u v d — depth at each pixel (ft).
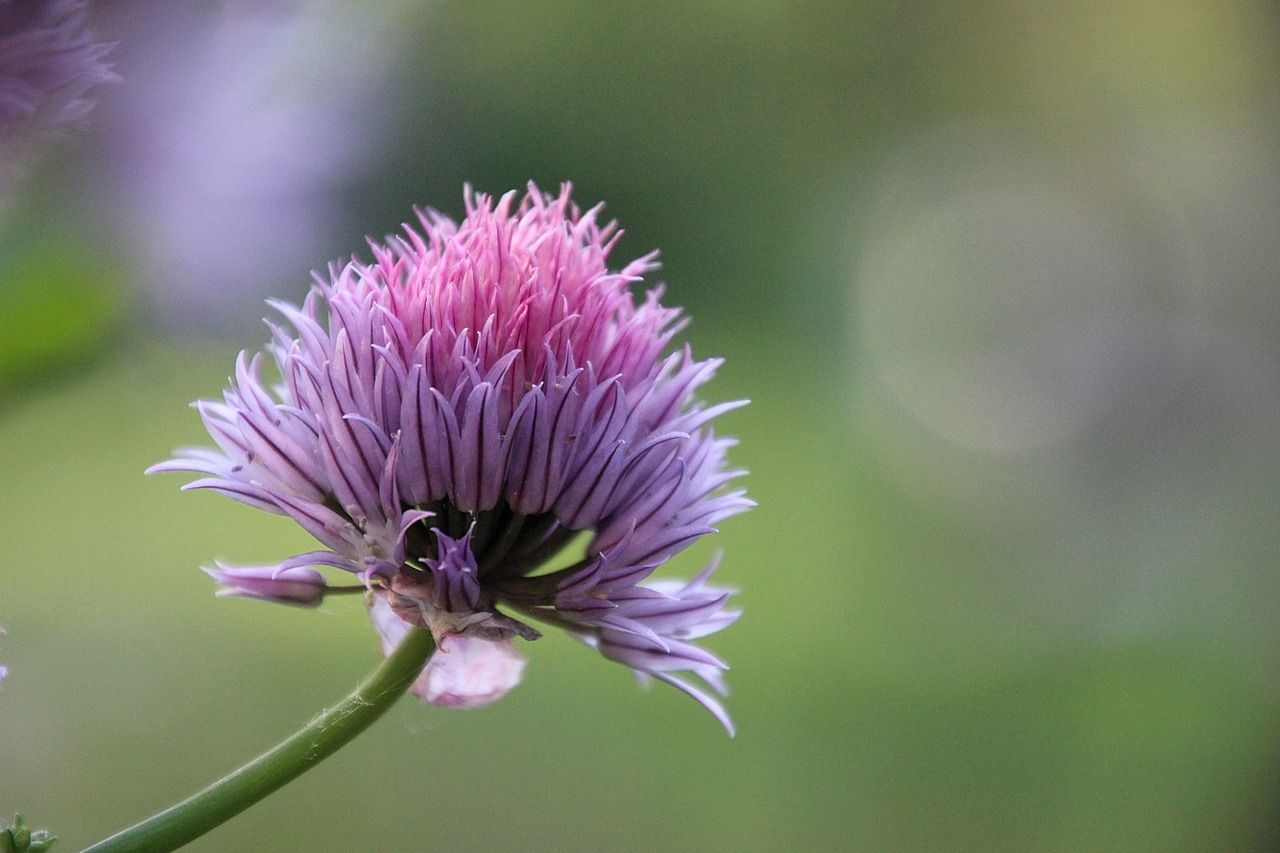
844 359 4.28
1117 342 3.38
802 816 2.06
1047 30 4.54
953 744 2.32
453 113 4.71
